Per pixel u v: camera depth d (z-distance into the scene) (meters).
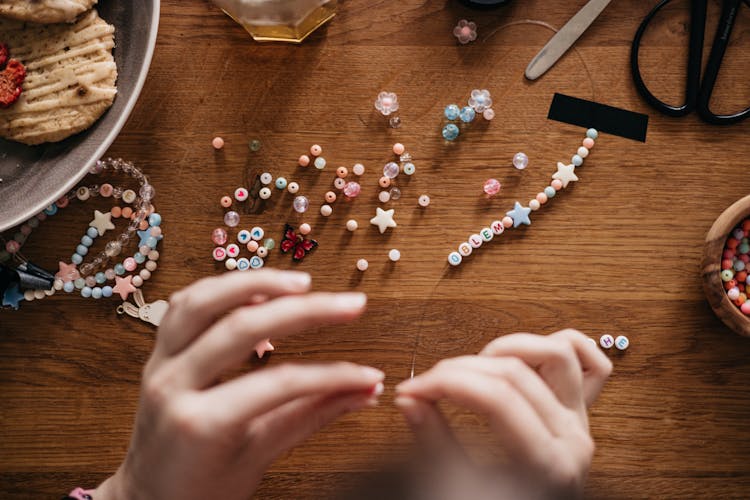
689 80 0.49
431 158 0.50
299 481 0.49
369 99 0.50
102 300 0.50
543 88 0.50
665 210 0.50
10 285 0.49
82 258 0.50
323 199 0.50
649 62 0.49
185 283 0.50
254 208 0.50
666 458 0.49
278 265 0.50
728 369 0.49
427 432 0.34
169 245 0.50
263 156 0.50
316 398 0.35
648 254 0.50
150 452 0.34
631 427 0.49
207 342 0.32
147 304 0.49
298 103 0.50
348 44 0.50
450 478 0.31
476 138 0.50
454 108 0.49
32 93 0.47
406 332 0.49
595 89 0.50
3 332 0.49
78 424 0.49
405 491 0.30
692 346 0.49
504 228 0.50
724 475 0.49
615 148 0.50
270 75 0.50
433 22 0.50
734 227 0.47
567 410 0.35
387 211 0.49
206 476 0.34
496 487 0.31
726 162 0.49
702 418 0.49
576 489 0.33
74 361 0.49
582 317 0.50
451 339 0.49
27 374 0.49
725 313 0.47
